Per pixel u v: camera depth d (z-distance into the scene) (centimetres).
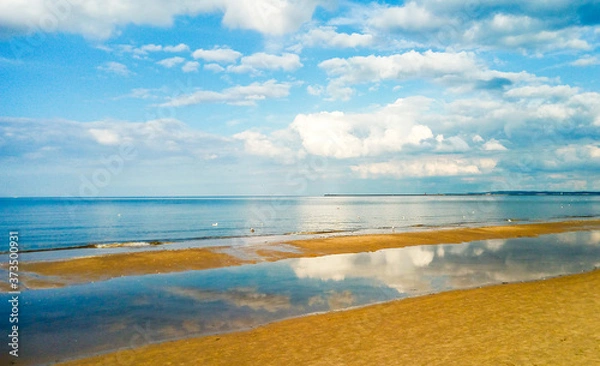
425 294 1628
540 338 974
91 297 1611
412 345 973
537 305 1304
